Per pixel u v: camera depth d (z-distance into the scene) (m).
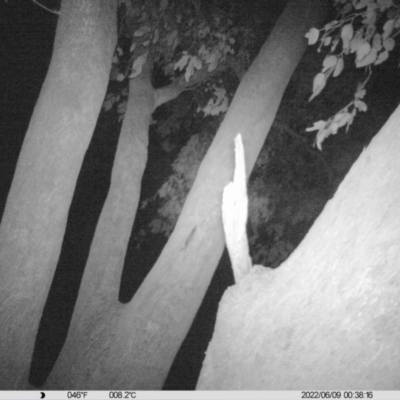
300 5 5.09
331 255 1.40
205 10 6.63
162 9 5.51
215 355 1.52
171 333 3.87
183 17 6.23
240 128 4.59
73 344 3.87
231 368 1.47
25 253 3.26
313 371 1.34
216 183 4.31
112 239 4.28
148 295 3.93
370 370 1.29
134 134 4.81
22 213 3.27
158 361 3.79
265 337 1.43
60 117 3.31
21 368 3.36
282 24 5.04
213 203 4.24
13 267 3.24
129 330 3.80
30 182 3.29
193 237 4.13
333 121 3.26
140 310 3.86
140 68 4.73
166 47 6.25
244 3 7.49
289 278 1.47
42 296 3.39
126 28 6.02
